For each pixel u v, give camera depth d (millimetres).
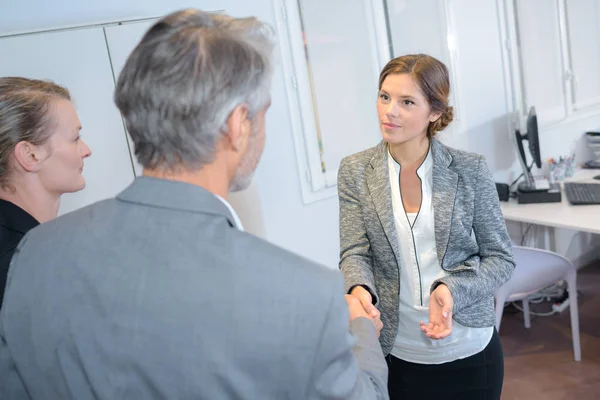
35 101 1214
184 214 697
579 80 3738
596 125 3883
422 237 1572
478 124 3328
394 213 1590
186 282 657
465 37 3221
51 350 686
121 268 678
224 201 728
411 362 1652
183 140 686
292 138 2760
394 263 1576
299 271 666
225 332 643
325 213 2912
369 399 728
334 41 2811
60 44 2109
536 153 2992
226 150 735
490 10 3305
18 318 710
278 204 2752
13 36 2039
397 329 1617
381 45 2949
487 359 1620
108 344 662
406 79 1484
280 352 641
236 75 694
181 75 674
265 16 2617
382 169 1602
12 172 1214
